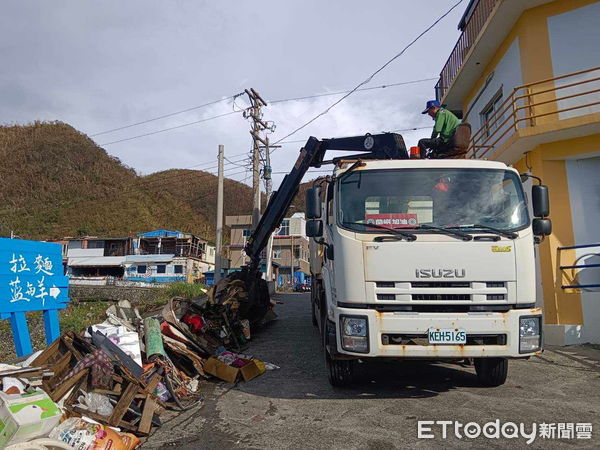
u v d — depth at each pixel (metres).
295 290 38.62
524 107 8.77
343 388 5.72
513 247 4.71
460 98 14.19
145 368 5.23
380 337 4.63
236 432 4.31
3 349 10.12
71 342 4.39
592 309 8.41
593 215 8.79
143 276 48.00
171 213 71.44
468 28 12.49
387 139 7.78
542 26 9.44
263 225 10.98
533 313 4.63
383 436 4.09
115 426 3.91
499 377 5.55
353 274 4.76
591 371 6.50
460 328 4.53
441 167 5.21
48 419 3.11
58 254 6.39
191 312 7.93
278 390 5.74
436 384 5.83
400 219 4.93
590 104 8.16
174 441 4.11
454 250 4.68
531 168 9.31
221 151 23.47
